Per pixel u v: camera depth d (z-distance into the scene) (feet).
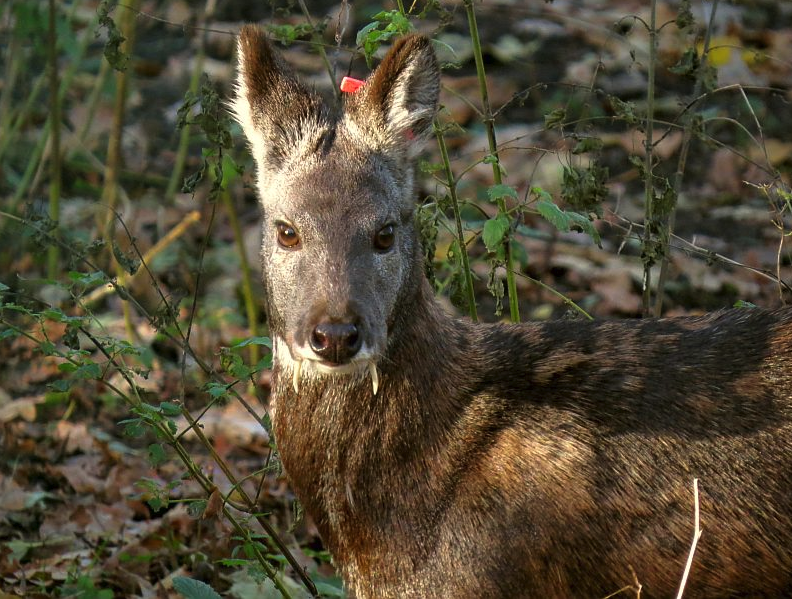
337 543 29.73
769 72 64.95
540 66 66.33
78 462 41.50
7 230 51.19
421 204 35.83
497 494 28.30
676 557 28.19
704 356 29.19
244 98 30.37
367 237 28.25
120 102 50.42
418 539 28.66
